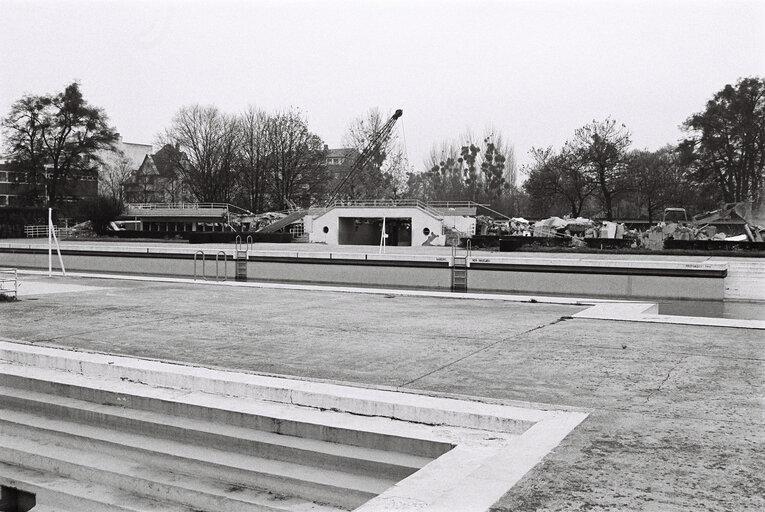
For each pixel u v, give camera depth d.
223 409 7.24
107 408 7.94
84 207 66.44
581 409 6.47
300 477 6.14
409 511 4.40
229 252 34.47
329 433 6.61
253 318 13.17
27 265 41.12
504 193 98.25
